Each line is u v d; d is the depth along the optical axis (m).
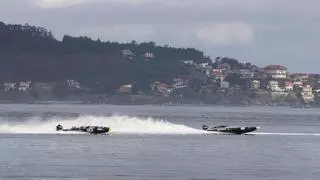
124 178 185.75
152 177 188.12
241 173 197.62
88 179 182.50
